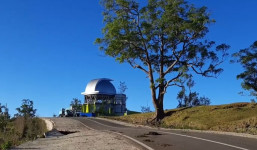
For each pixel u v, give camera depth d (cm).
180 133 2278
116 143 1709
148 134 2183
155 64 5456
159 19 4875
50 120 5381
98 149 1493
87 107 10288
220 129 3681
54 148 1612
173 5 4738
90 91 10681
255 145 1486
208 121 4244
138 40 4862
